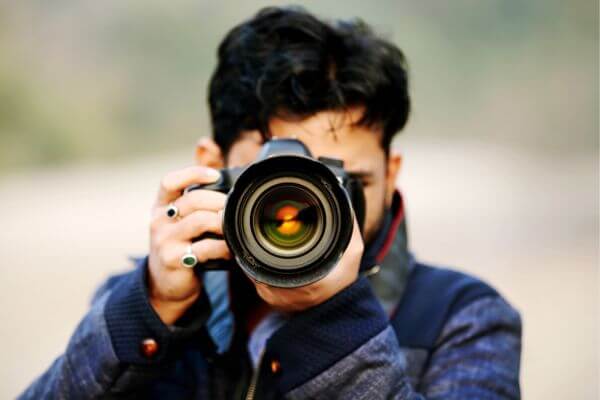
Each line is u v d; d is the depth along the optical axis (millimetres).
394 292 2721
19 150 34625
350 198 2422
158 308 2473
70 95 42938
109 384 2410
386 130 2760
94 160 38219
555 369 7922
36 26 46125
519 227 16688
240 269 2449
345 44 2721
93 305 2645
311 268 2232
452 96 48312
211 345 2566
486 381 2570
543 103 45312
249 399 2539
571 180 24797
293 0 12531
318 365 2324
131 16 48750
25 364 9062
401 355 2441
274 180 2232
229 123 2783
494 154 33000
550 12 50969
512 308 2773
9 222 18453
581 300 10648
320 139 2629
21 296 11820
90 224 17906
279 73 2645
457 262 13625
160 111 46406
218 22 50031
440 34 52031
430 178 24875
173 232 2422
